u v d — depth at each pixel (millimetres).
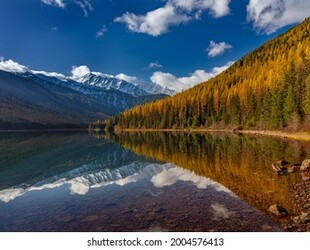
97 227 12766
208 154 37094
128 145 61156
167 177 23578
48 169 31922
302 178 20484
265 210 14039
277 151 36031
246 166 26484
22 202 17625
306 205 14547
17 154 47125
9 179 26375
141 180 23109
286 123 66312
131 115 165375
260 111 85375
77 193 19547
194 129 118375
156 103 148250
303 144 43312
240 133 84312
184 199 16516
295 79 66812
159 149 48625
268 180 20312
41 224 13430
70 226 13008
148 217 13742
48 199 18203
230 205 15023
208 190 18344
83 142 76000
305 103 59500
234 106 101375
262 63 147250
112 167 31766
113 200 17109
